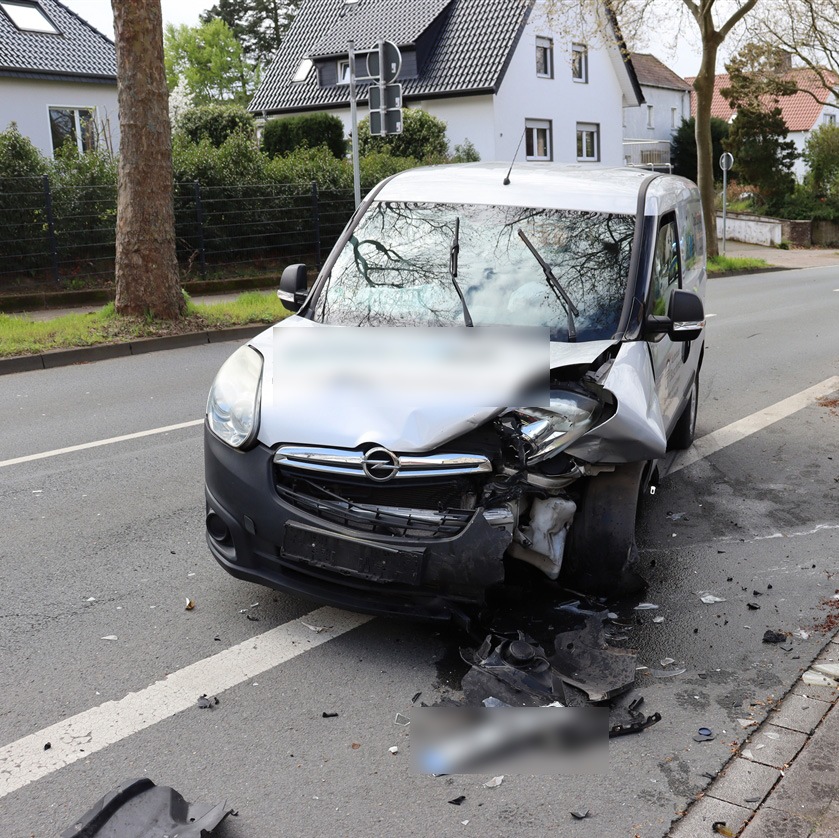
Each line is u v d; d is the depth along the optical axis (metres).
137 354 12.36
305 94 38.62
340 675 3.86
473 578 3.73
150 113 13.11
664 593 4.64
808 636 4.18
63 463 7.04
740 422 8.27
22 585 4.82
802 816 2.92
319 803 3.05
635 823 2.92
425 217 5.30
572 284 4.85
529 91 37.41
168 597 4.65
